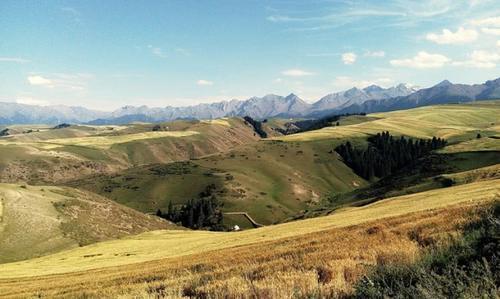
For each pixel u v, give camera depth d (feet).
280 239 134.62
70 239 395.75
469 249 33.60
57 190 508.12
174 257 175.22
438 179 357.20
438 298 24.09
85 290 81.10
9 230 373.61
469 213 63.41
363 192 557.74
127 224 495.00
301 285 31.81
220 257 106.22
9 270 238.68
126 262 207.31
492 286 24.52
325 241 80.53
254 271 50.37
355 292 28.35
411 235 59.31
